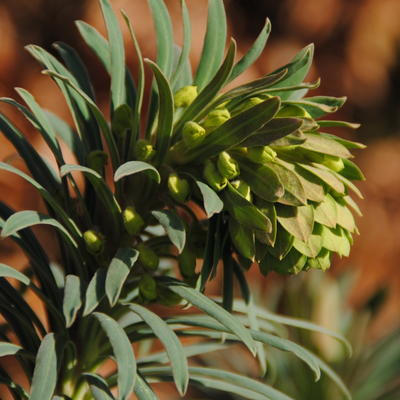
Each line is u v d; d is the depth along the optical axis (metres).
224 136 0.97
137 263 1.00
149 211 1.01
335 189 0.97
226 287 0.99
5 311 1.01
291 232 0.96
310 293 1.25
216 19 1.00
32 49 1.00
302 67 1.00
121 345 0.94
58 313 1.00
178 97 0.99
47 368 0.95
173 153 0.99
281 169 0.97
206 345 1.06
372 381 1.24
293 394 1.25
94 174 0.97
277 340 0.98
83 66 1.02
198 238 1.00
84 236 0.98
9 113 1.77
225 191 0.97
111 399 0.97
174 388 1.71
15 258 1.62
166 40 1.01
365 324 1.28
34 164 1.01
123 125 1.01
